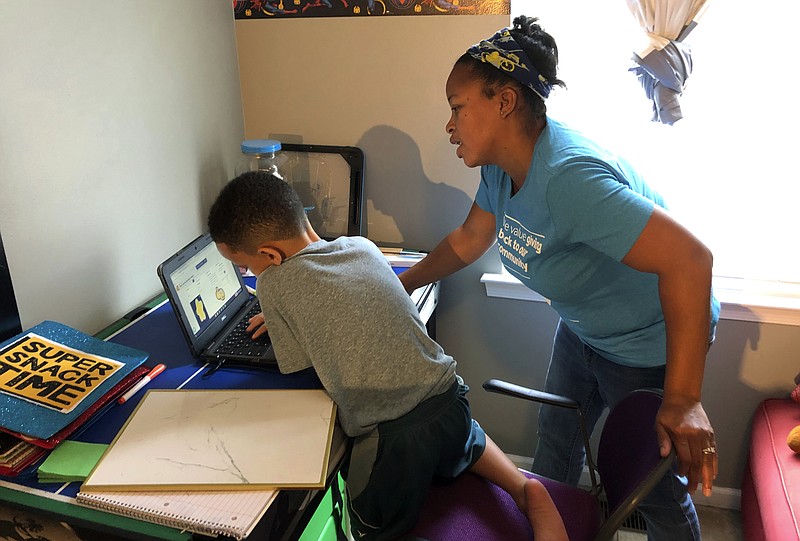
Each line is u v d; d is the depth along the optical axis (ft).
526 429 6.81
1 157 3.76
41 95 3.97
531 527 3.94
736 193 5.87
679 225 3.42
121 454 3.20
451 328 6.59
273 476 3.05
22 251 3.98
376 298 3.71
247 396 3.70
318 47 5.85
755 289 5.76
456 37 5.53
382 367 3.63
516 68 3.63
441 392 3.80
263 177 3.82
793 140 5.62
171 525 2.83
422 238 6.31
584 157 3.60
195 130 5.54
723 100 5.68
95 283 4.59
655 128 5.87
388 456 3.60
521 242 4.17
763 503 4.92
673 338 3.45
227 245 3.77
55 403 3.38
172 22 5.08
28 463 3.21
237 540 2.76
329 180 6.21
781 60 5.47
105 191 4.58
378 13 5.61
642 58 5.10
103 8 4.37
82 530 3.04
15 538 3.23
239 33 6.00
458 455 3.96
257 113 6.25
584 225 3.58
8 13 3.70
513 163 3.97
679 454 3.31
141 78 4.81
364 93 5.90
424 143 5.94
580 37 5.78
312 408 3.58
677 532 4.43
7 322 3.86
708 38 5.56
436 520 3.96
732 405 6.09
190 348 4.16
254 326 4.46
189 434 3.35
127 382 3.79
